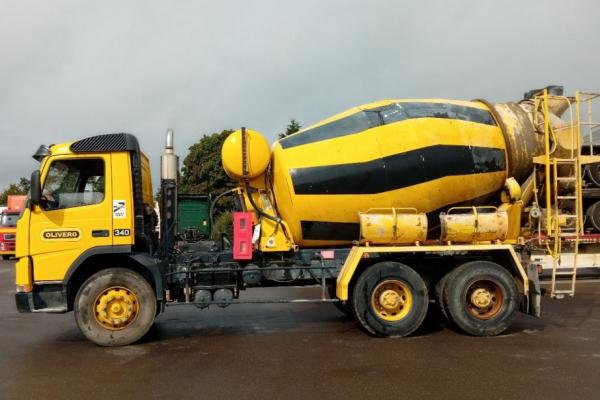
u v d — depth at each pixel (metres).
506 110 8.33
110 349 6.73
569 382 5.08
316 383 5.15
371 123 7.78
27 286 6.73
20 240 6.78
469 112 8.12
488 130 8.03
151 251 7.41
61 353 6.57
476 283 7.29
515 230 8.09
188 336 7.45
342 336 7.30
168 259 7.49
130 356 6.36
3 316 9.42
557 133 8.30
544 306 9.52
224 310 9.73
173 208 7.84
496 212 7.61
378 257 7.25
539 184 8.38
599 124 8.26
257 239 7.68
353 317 8.27
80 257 6.85
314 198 7.53
